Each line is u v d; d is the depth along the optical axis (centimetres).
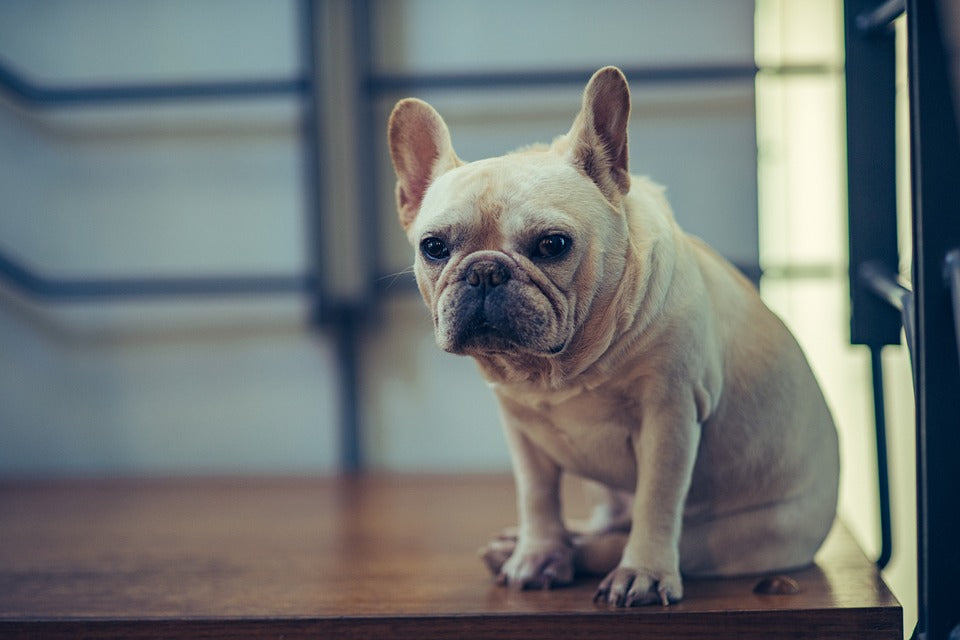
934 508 124
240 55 275
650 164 270
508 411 139
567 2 269
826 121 265
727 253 269
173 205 279
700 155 268
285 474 276
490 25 271
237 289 277
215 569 165
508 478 260
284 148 277
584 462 141
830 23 263
